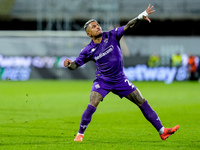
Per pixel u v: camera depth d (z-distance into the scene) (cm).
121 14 12594
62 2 12812
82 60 2475
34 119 3722
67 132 2920
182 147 2330
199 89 8150
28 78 10944
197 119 3800
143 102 2459
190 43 11869
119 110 4612
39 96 6362
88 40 11431
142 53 11769
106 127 3241
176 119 3812
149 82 10556
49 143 2414
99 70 2469
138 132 2962
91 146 2305
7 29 13550
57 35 11462
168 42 11850
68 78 10956
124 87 2438
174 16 12738
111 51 2403
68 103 5359
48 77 10956
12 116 3928
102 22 12531
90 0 12756
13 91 7288
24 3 12862
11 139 2558
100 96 2434
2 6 12800
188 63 10888
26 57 10981
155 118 2461
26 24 13575
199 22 13175
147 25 13162
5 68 10931
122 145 2369
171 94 6962
